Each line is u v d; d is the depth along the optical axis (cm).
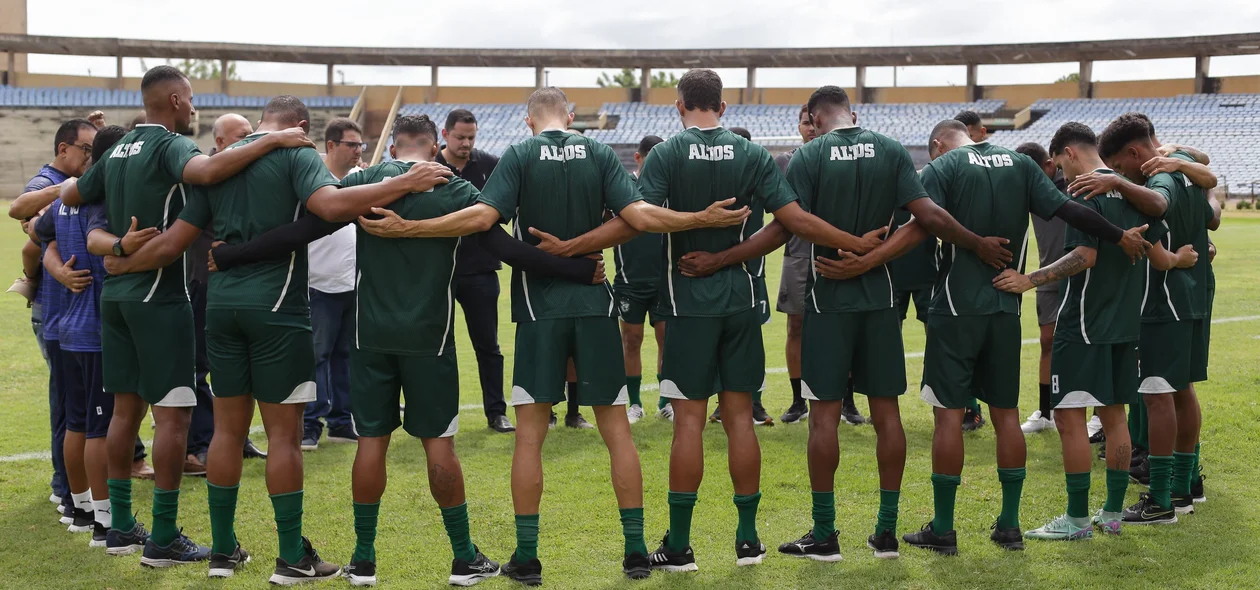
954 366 420
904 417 679
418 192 386
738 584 388
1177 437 468
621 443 406
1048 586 381
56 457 489
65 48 4241
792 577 396
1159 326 455
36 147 4119
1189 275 459
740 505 412
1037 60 4222
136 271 402
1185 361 451
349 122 611
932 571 399
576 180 400
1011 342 423
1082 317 433
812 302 420
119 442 422
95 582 396
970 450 591
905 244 410
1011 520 428
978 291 418
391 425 401
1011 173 422
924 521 461
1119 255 431
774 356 961
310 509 491
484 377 657
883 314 416
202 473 557
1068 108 4178
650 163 410
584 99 4575
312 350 407
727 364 411
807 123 636
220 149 489
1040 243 641
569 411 657
